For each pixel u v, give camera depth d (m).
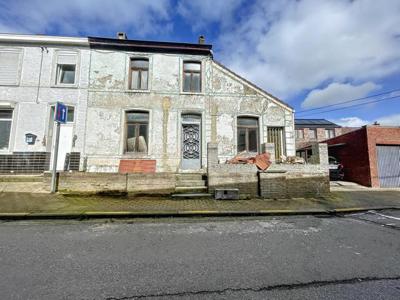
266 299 2.61
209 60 12.18
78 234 4.83
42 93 11.10
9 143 10.62
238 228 5.35
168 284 2.91
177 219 6.12
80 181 8.35
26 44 11.37
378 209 7.54
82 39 11.58
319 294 2.73
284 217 6.47
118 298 2.62
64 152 10.95
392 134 13.61
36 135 10.79
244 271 3.27
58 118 8.19
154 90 11.66
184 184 9.30
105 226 5.44
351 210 7.21
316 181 9.32
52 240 4.45
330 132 30.52
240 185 8.78
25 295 2.63
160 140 11.35
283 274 3.20
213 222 5.86
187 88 12.08
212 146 8.92
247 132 12.06
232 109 11.91
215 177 8.75
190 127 11.84
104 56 11.65
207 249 4.06
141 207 6.94
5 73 11.12
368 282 3.02
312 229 5.32
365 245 4.33
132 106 11.42
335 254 3.89
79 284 2.89
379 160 13.32
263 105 12.09
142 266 3.40
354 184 13.67
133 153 11.23
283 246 4.22
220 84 12.06
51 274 3.13
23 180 9.14
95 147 10.98
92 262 3.51
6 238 4.52
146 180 8.61
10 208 6.39
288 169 9.20
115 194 8.44
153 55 11.93
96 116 11.19
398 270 3.37
